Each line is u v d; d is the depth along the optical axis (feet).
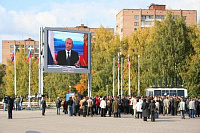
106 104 136.87
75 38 173.47
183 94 182.19
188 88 230.89
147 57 257.34
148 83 243.40
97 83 276.62
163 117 136.15
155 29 256.93
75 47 173.37
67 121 110.83
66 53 171.12
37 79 331.98
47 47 167.02
